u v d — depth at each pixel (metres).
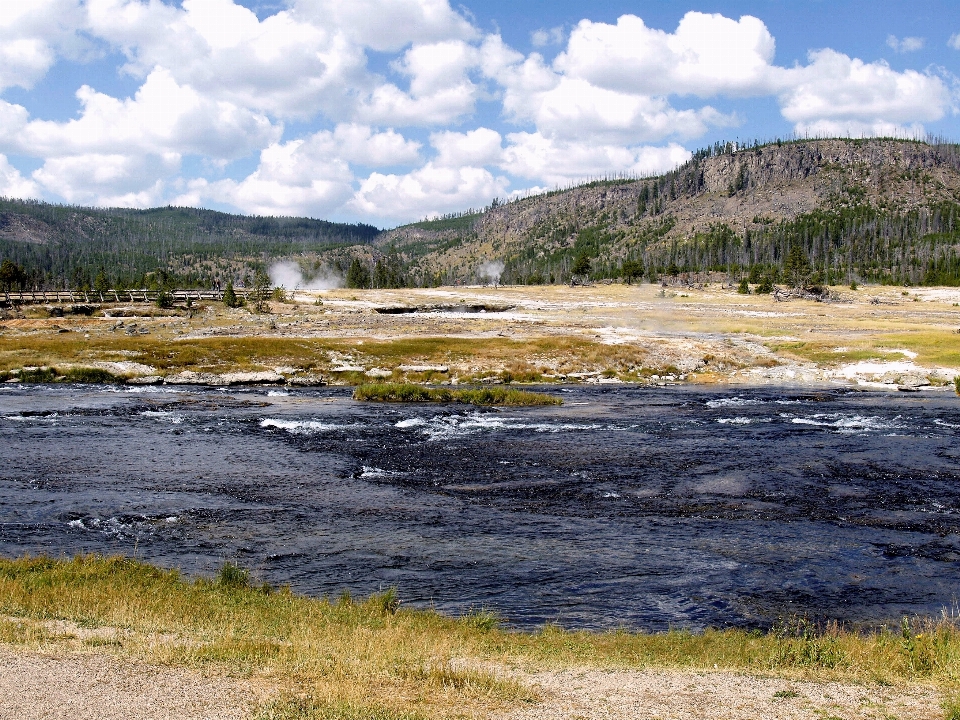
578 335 93.31
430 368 71.75
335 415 47.09
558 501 27.25
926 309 143.75
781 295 172.00
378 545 22.14
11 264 150.62
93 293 129.00
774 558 21.25
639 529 23.97
